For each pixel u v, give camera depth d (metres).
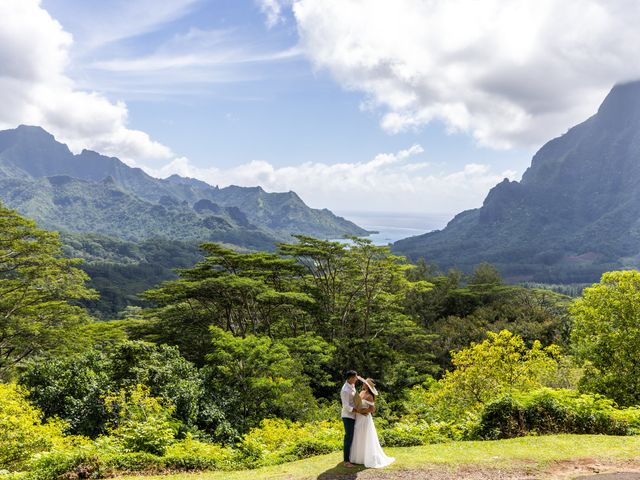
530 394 11.84
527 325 36.78
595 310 17.05
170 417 16.58
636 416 11.12
